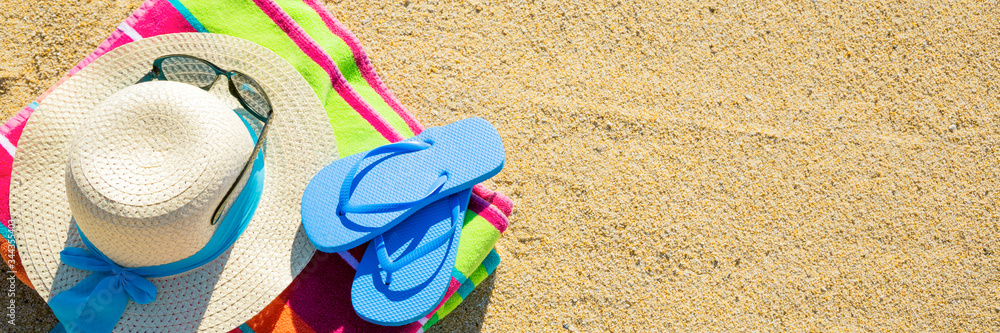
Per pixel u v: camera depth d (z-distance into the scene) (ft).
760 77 7.12
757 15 7.26
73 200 3.97
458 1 6.99
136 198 3.91
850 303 6.83
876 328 6.83
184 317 4.92
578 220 6.68
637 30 7.12
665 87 7.01
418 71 6.82
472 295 6.45
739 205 6.84
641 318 6.61
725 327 6.68
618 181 6.77
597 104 6.90
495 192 5.78
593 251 6.66
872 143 7.06
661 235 6.73
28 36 6.32
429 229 5.35
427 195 5.05
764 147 6.96
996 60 7.33
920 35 7.32
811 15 7.30
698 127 6.93
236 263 5.02
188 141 4.03
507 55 6.95
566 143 6.79
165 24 5.81
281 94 5.29
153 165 3.98
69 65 6.35
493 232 5.59
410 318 5.22
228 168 4.14
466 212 5.61
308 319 5.52
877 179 7.00
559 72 6.96
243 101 4.90
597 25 7.10
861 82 7.20
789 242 6.85
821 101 7.11
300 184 5.25
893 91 7.19
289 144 5.25
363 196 5.24
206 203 4.08
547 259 6.60
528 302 6.53
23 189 4.75
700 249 6.75
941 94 7.22
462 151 5.40
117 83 5.03
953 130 7.14
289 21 5.96
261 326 5.44
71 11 6.41
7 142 5.32
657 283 6.67
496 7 7.02
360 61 6.32
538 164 6.73
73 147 3.98
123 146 3.97
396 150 5.39
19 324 5.88
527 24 7.03
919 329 6.86
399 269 5.28
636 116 6.89
